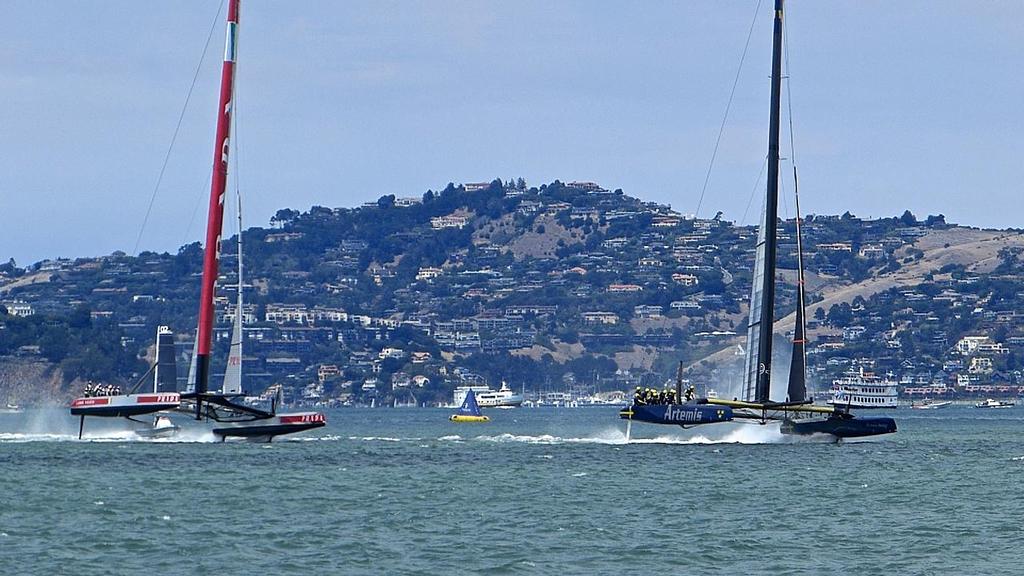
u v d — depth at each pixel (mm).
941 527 166625
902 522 170875
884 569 140125
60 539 153375
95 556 143625
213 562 141000
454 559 143500
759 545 153125
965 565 142250
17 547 148250
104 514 172250
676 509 181375
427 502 186375
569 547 150875
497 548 149750
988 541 156500
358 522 167125
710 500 190625
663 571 138750
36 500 184375
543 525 165875
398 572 136750
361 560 142500
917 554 148250
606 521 169750
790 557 146250
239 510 177125
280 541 153125
